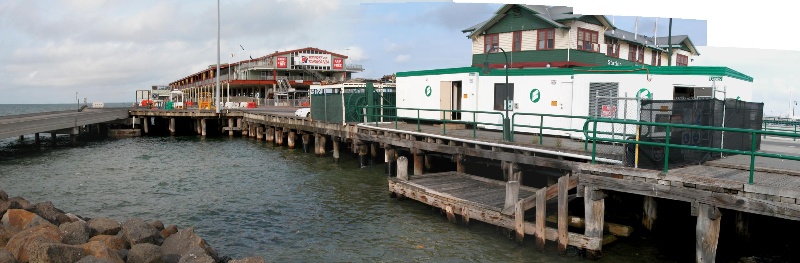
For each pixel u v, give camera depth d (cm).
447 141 1764
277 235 1259
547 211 1252
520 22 2823
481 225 1258
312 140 3209
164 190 1828
